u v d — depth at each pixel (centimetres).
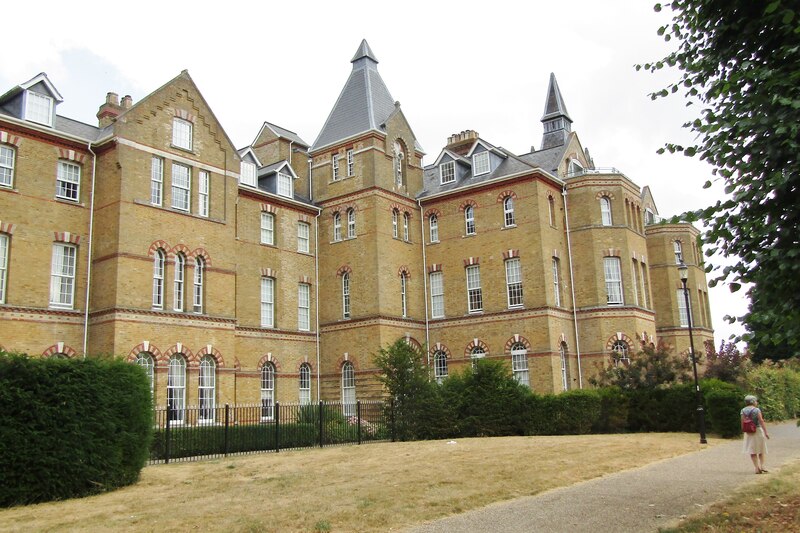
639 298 4119
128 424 1828
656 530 1125
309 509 1366
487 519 1242
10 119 2819
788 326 1002
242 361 3606
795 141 993
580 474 1767
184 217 3228
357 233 4047
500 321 3897
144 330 2962
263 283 3850
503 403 3069
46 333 2841
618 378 3212
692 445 2441
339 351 4016
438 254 4225
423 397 3075
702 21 1146
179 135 3288
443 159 4388
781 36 1075
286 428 2867
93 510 1450
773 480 1608
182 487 1748
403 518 1266
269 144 4409
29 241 2844
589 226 4019
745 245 1046
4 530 1258
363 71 4362
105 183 3056
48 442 1630
